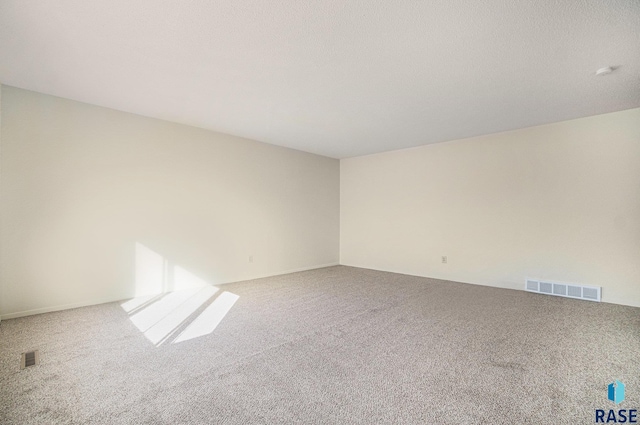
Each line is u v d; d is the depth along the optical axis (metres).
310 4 1.87
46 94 3.40
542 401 1.82
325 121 4.25
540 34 2.17
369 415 1.70
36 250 3.37
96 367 2.24
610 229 3.84
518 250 4.55
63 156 3.52
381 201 6.28
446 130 4.65
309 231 6.35
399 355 2.43
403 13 1.95
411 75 2.83
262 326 3.07
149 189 4.18
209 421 1.65
